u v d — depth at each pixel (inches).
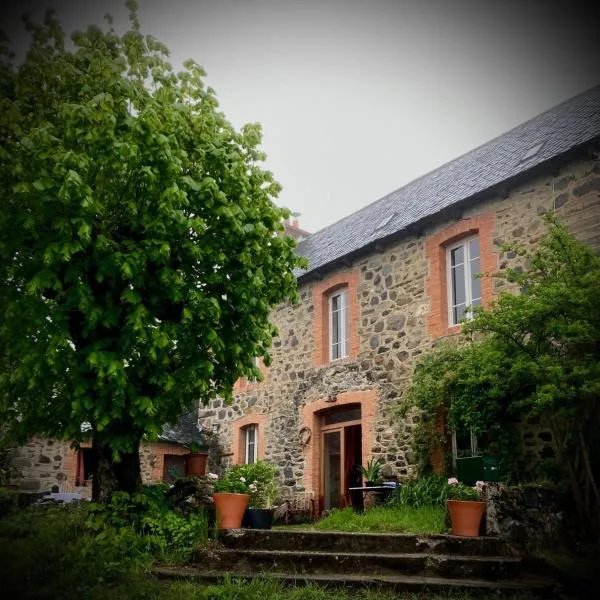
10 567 225.8
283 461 532.1
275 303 332.8
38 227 258.2
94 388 260.8
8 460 517.7
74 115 253.6
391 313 458.6
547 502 297.3
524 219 377.4
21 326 258.4
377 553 264.8
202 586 229.6
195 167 295.4
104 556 242.4
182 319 277.4
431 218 428.1
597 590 234.2
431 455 403.2
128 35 300.2
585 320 272.1
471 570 249.8
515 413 355.9
